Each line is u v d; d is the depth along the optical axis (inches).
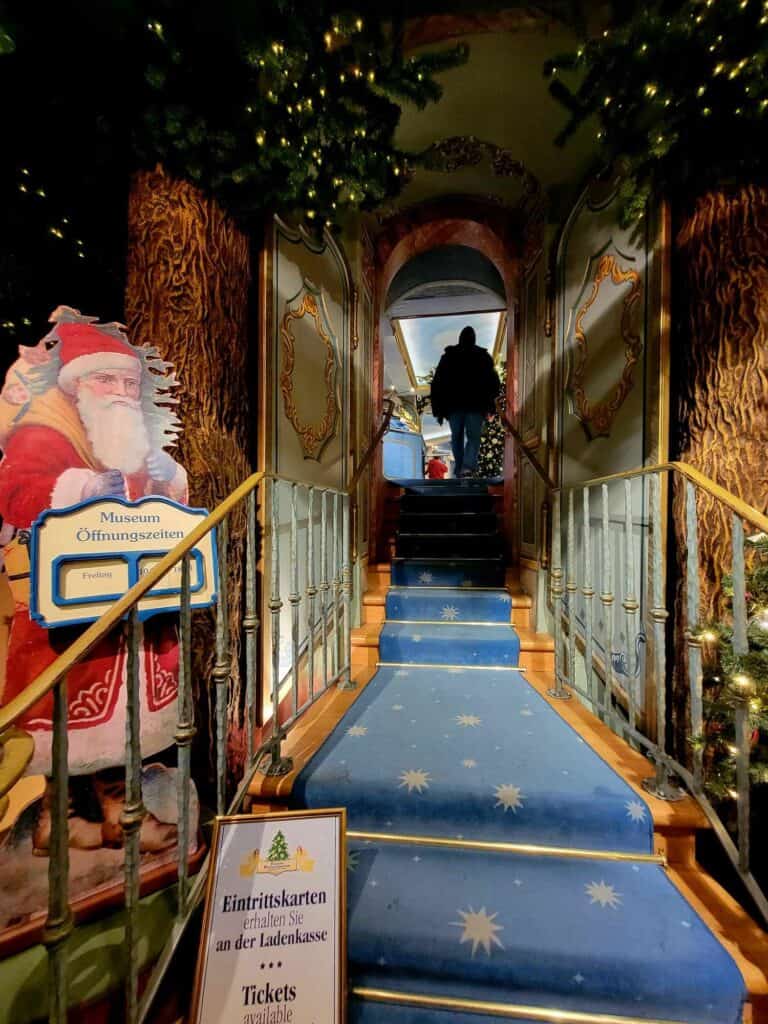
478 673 79.8
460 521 127.3
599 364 73.5
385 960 35.9
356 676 78.9
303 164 51.1
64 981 25.7
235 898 35.0
